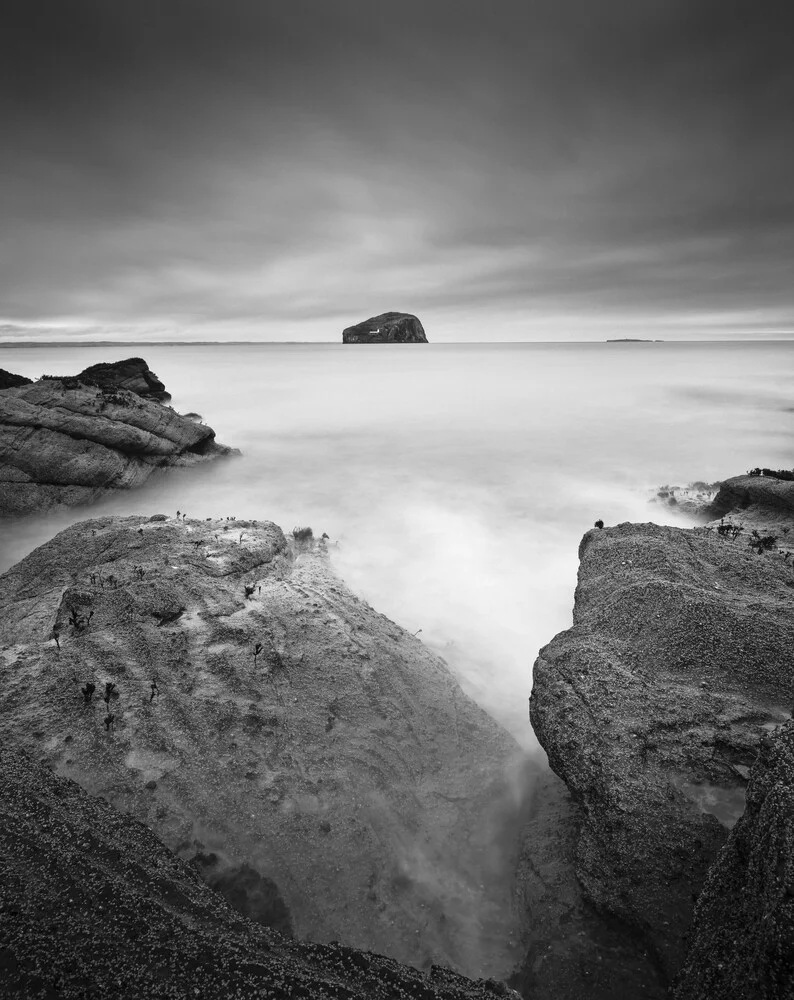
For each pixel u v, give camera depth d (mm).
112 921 7391
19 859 8133
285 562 21672
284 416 83562
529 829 11797
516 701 17781
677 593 13859
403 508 39188
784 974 5676
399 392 113312
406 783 12625
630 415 82000
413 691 15305
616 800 9586
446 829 11906
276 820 11023
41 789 9922
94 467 37344
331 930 9609
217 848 10406
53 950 6781
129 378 56125
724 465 51250
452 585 26203
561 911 9406
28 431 37062
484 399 102125
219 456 49125
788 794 6859
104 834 9227
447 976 8023
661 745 10219
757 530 22391
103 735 12055
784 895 6008
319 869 10398
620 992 8039
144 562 18875
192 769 11656
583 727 10805
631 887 8828
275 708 13406
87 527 23688
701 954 7105
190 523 23625
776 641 12117
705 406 89688
